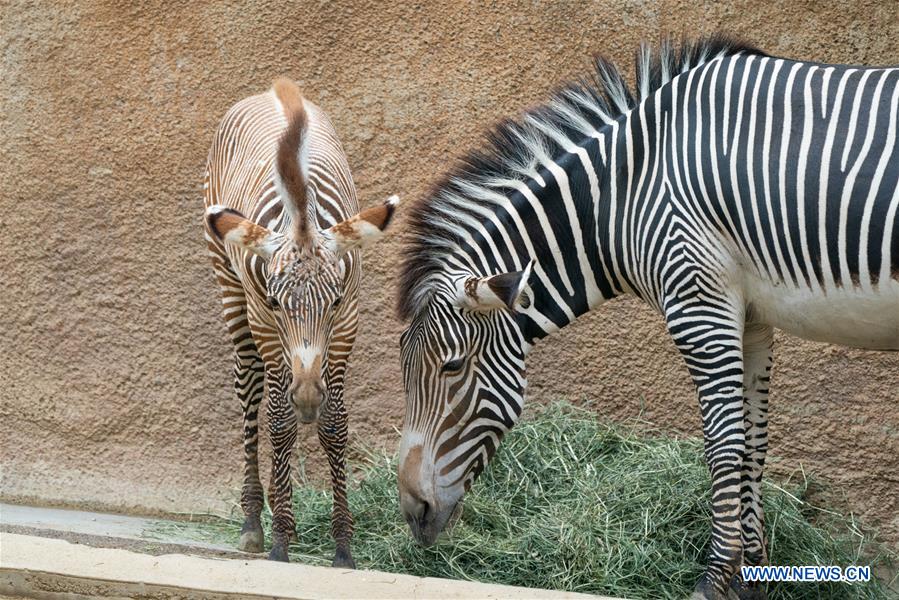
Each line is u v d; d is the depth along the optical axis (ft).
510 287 18.56
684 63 20.80
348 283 20.27
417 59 29.17
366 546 23.15
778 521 23.77
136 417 30.12
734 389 19.43
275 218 20.27
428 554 22.25
